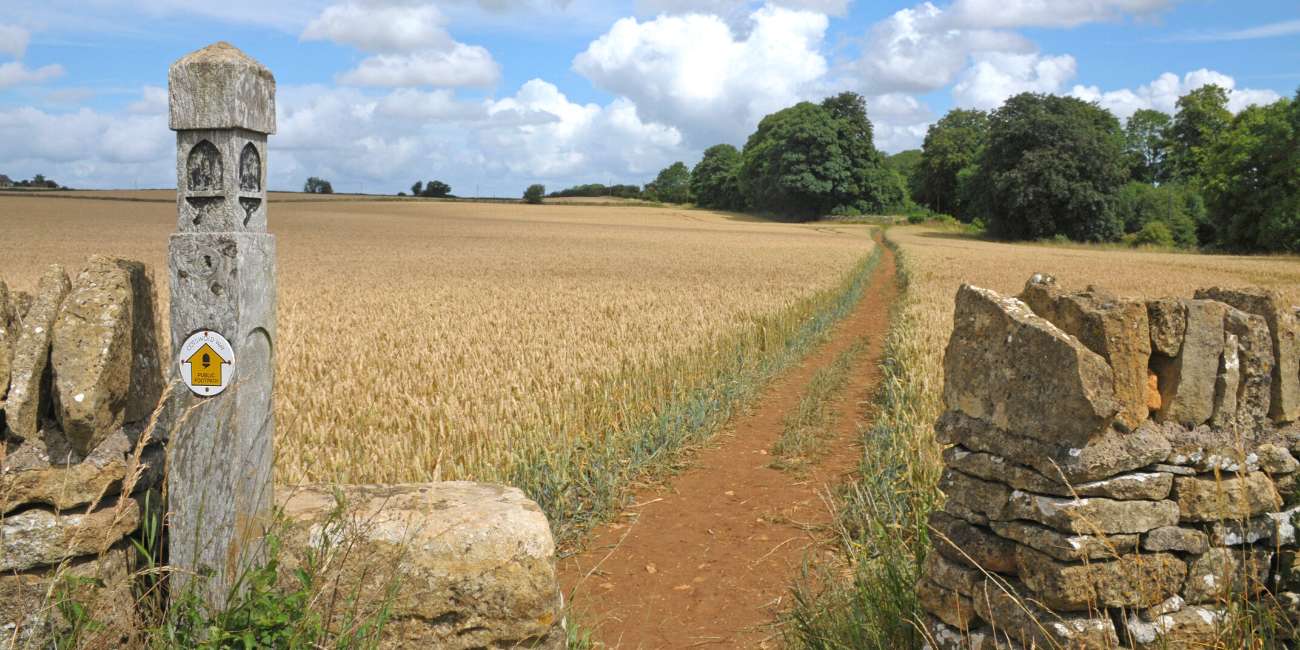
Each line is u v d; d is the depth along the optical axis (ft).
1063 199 255.29
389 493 13.00
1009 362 11.16
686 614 17.58
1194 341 11.00
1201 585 10.86
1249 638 10.53
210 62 10.50
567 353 35.17
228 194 10.71
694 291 70.44
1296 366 11.60
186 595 10.55
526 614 11.53
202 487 10.87
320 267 108.78
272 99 11.39
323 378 30.30
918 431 23.88
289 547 11.58
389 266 111.24
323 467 20.22
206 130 10.62
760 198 390.83
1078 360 10.27
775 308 54.65
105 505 10.57
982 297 11.74
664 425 28.89
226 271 10.75
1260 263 153.69
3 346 10.31
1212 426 11.14
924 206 409.28
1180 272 118.83
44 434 10.23
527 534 11.63
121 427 11.05
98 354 10.18
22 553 9.86
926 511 17.76
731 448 30.58
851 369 46.93
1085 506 10.37
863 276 108.37
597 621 17.01
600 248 161.38
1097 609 10.50
